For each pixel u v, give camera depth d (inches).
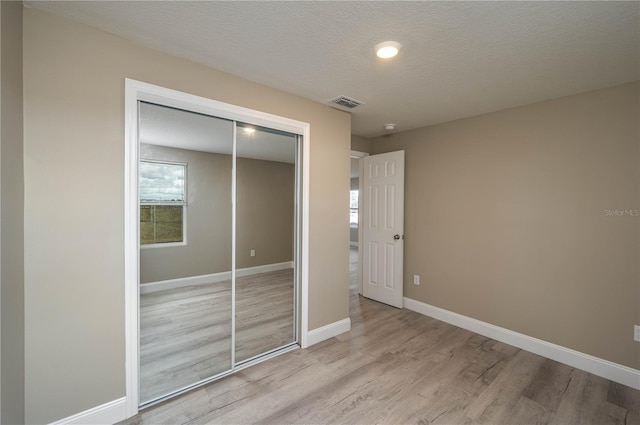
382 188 151.9
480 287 117.3
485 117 116.0
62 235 59.6
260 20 58.8
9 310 50.2
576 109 93.5
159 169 79.2
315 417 68.9
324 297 110.2
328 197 110.5
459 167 124.3
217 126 88.1
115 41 65.0
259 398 75.5
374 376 86.0
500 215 111.4
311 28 61.2
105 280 64.3
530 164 103.4
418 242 140.3
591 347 90.1
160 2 53.6
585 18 55.8
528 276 103.9
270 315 103.5
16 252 52.6
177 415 69.1
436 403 74.4
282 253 105.9
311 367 90.7
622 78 82.0
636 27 58.5
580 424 68.0
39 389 57.9
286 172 104.9
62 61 59.1
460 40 64.4
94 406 63.6
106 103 64.0
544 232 100.3
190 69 75.7
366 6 53.6
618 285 85.6
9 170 49.9
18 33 53.1
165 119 79.2
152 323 80.5
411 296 143.4
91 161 62.4
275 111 93.4
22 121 54.9
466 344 107.6
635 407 73.8
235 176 92.5
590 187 90.7
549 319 99.0
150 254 79.4
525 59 72.6
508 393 78.8
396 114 118.3
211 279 90.3
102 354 64.2
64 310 60.0
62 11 57.0
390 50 68.7
